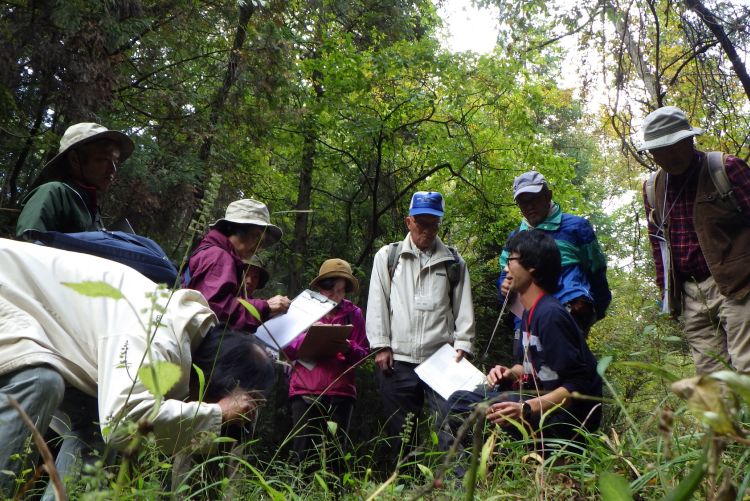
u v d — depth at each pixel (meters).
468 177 13.93
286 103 11.09
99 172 3.84
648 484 1.89
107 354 2.16
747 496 1.49
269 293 13.10
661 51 9.20
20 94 7.79
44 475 2.45
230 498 1.96
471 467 1.15
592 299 4.69
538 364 3.29
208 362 2.38
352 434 10.62
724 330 4.27
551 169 13.58
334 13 13.55
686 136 4.21
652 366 1.05
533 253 3.43
